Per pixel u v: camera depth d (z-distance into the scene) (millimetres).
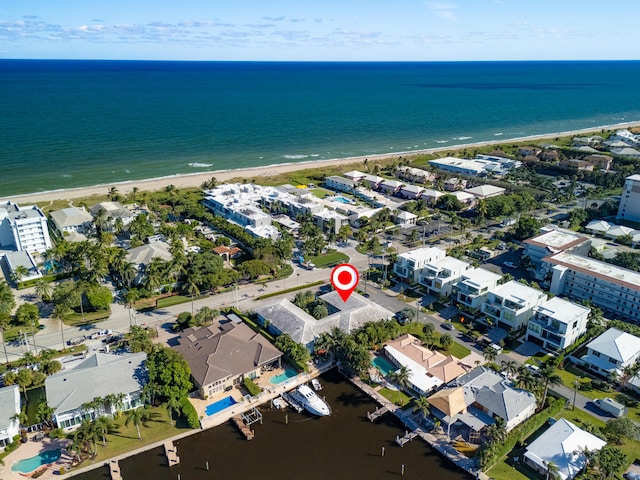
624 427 115250
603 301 179750
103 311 172375
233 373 135000
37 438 116812
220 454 115062
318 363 147375
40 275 190875
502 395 124688
